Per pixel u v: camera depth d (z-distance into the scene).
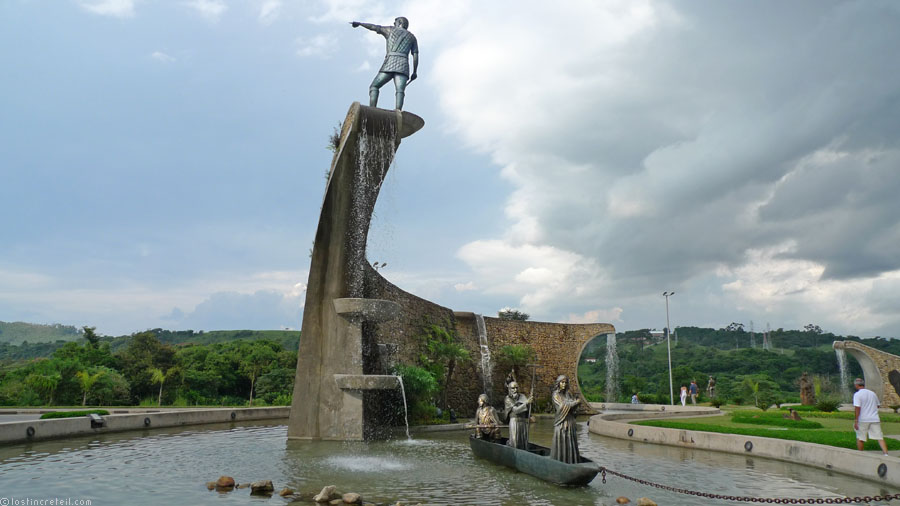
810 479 11.59
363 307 18.98
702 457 15.16
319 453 15.47
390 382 18.89
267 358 56.25
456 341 33.34
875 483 11.06
